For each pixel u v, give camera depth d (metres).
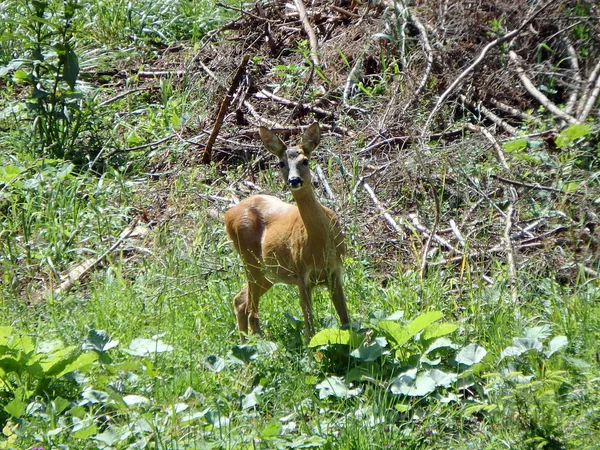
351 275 10.73
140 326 10.43
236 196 13.63
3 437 8.02
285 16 18.19
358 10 17.17
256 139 15.24
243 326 10.41
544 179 12.37
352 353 8.84
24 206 13.87
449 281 10.73
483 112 13.97
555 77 14.17
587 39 14.35
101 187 14.39
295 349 9.55
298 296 10.63
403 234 11.87
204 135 15.63
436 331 8.93
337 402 8.48
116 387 8.70
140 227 13.46
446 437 7.98
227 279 11.49
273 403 8.68
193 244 12.32
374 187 12.91
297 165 9.25
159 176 14.91
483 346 9.23
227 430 7.93
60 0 16.44
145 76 18.27
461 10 14.98
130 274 12.25
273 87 16.44
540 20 14.70
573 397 8.01
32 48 16.06
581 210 11.44
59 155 15.45
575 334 9.15
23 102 16.95
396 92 14.48
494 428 7.86
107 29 19.84
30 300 11.47
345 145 14.02
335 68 16.20
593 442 7.42
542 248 11.25
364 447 7.60
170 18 20.12
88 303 11.17
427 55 14.78
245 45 18.02
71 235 13.10
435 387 8.33
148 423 7.65
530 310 9.93
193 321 10.42
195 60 17.97
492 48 14.50
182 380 8.84
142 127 16.36
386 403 8.22
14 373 9.02
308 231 9.34
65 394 8.77
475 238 11.55
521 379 8.09
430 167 12.71
